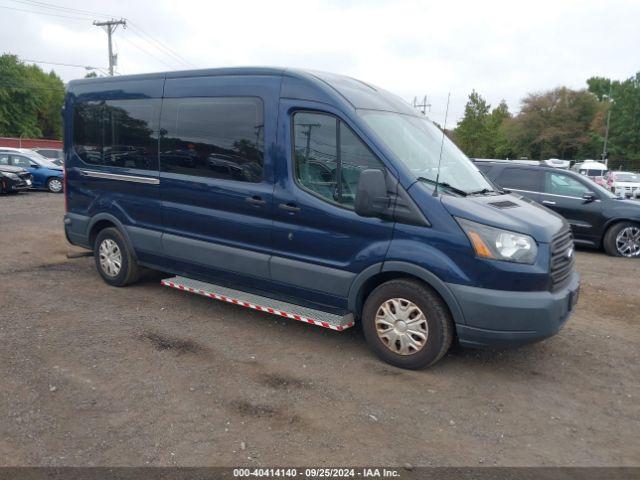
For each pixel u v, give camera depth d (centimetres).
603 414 400
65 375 425
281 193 492
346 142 460
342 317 475
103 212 655
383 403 399
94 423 359
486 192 494
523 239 414
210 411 379
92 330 521
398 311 451
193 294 648
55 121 8169
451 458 336
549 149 6925
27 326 525
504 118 7869
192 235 569
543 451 348
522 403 410
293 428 361
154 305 604
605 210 1016
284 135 489
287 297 514
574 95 6919
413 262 430
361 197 428
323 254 477
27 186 1908
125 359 458
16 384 407
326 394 409
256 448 337
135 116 611
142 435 347
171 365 450
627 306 673
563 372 468
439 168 486
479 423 378
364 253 452
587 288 758
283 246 500
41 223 1190
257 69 514
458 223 418
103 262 670
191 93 558
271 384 422
